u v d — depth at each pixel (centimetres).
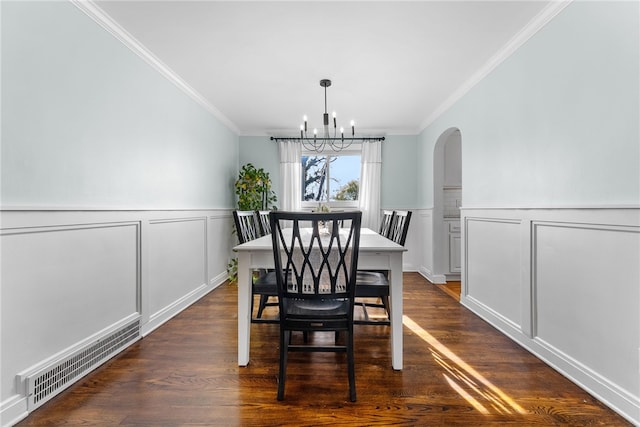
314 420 134
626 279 136
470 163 291
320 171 488
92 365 176
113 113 201
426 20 195
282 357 150
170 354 196
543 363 183
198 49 230
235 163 456
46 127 152
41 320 148
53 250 155
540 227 192
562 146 175
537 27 194
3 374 131
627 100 137
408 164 467
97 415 138
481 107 269
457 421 134
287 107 363
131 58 219
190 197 309
